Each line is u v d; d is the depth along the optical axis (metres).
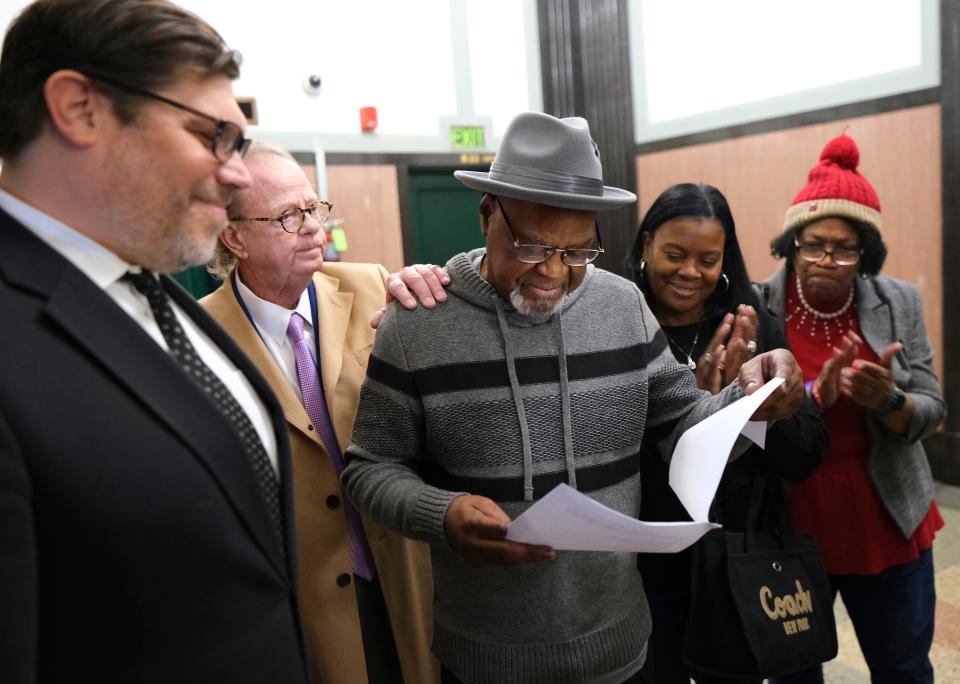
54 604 0.60
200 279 3.26
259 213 1.24
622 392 1.07
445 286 1.09
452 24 4.39
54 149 0.66
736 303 1.41
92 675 0.62
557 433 1.03
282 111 3.93
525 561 0.87
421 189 4.52
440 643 1.12
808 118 3.75
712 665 1.27
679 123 4.37
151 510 0.62
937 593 2.45
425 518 0.93
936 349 3.46
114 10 0.64
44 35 0.64
